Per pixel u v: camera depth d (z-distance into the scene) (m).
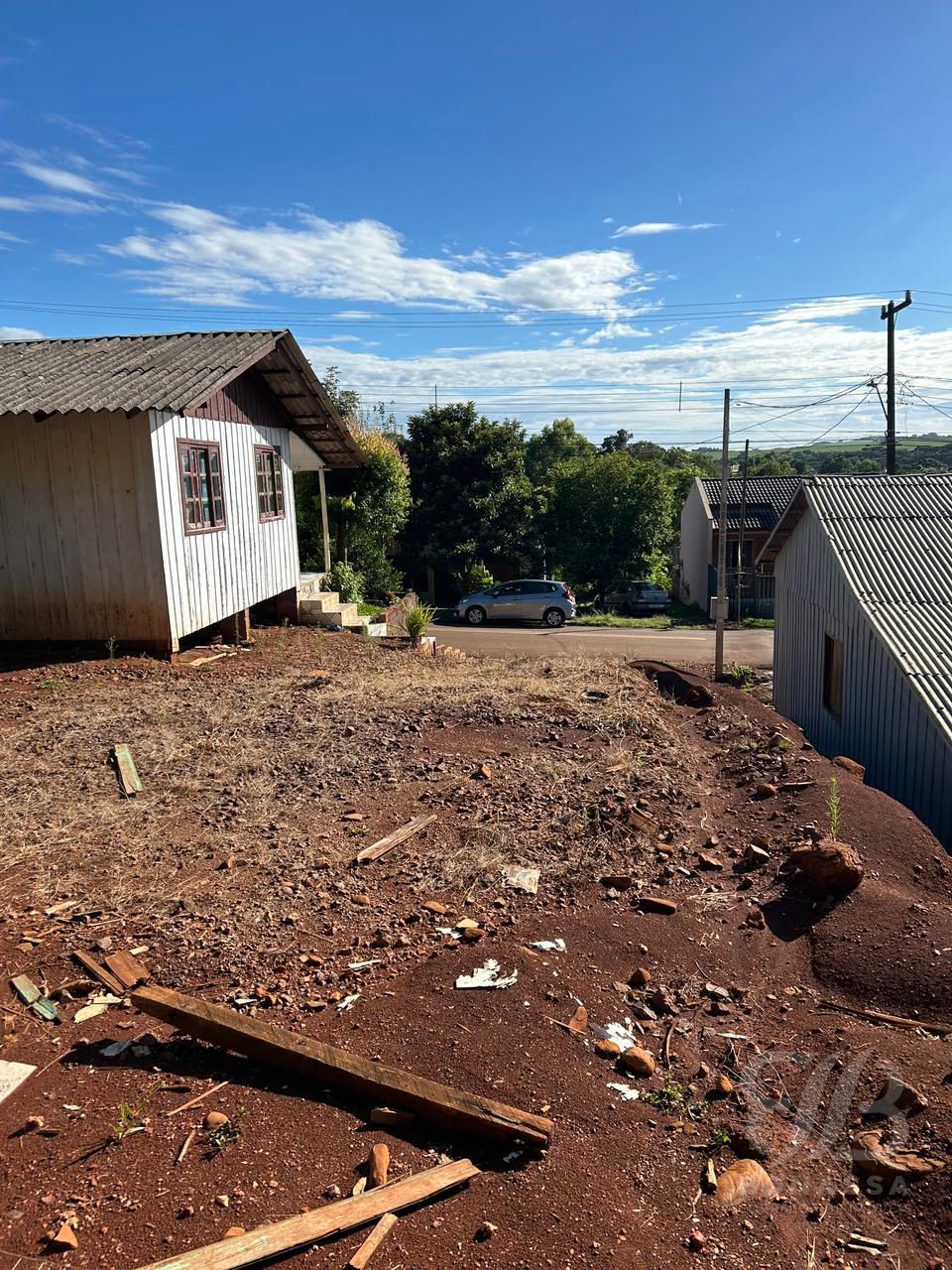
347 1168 2.79
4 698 8.15
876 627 8.68
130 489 9.59
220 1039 3.32
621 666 11.12
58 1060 3.33
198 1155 2.81
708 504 32.47
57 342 12.31
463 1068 3.30
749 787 6.64
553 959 4.12
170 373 9.94
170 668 9.59
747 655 20.77
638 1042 3.57
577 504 34.88
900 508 10.91
